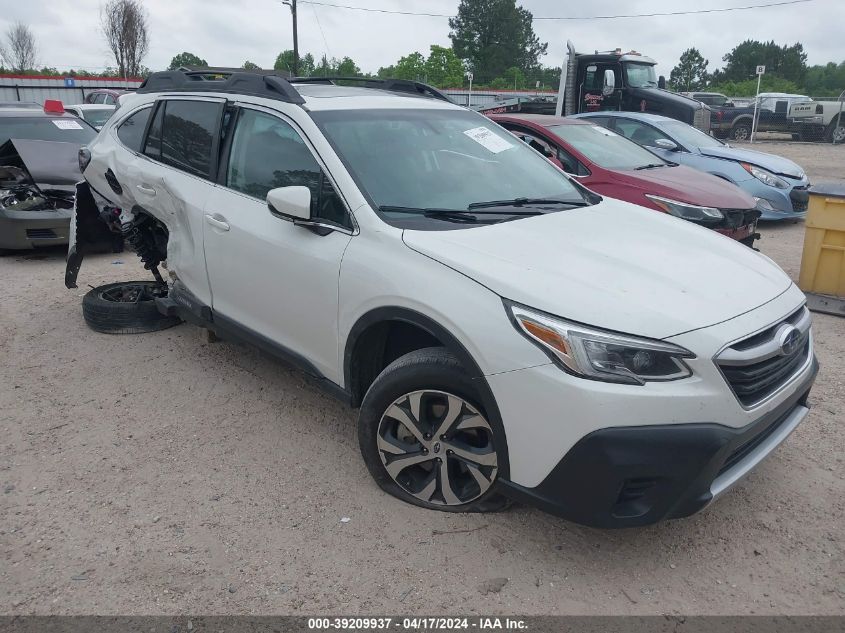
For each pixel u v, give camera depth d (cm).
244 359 495
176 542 300
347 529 309
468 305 277
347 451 375
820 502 332
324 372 353
